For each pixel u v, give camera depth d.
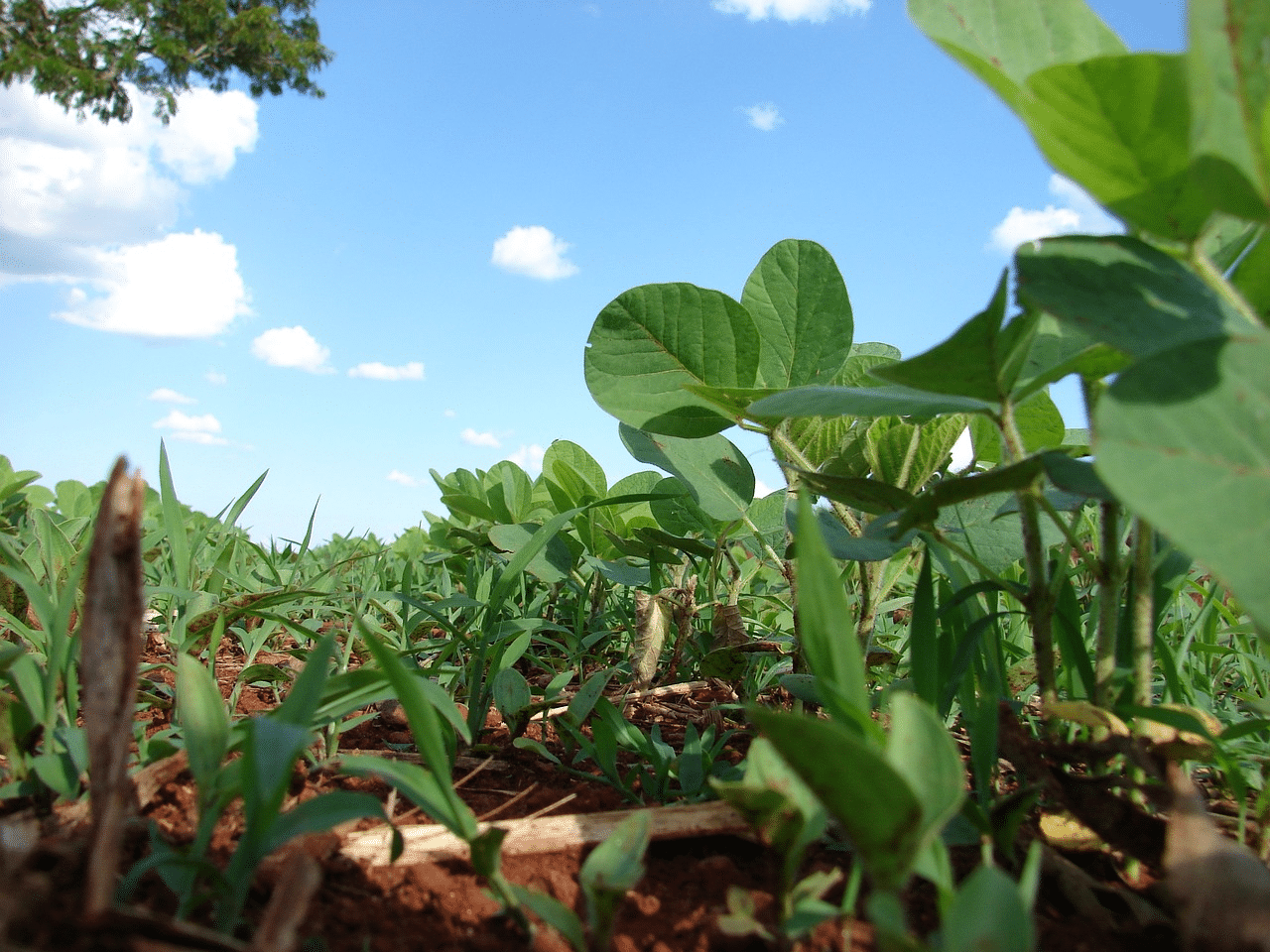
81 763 1.16
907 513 1.20
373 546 4.67
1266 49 0.72
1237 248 1.16
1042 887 1.12
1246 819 1.40
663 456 2.05
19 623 1.74
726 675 2.04
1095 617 1.56
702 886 1.11
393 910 1.00
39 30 21.14
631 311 1.81
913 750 0.76
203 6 22.27
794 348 1.92
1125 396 0.71
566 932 0.87
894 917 0.63
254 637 1.98
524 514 3.36
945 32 1.03
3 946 0.62
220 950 0.65
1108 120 0.85
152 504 4.51
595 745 1.48
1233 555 0.65
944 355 1.03
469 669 1.98
